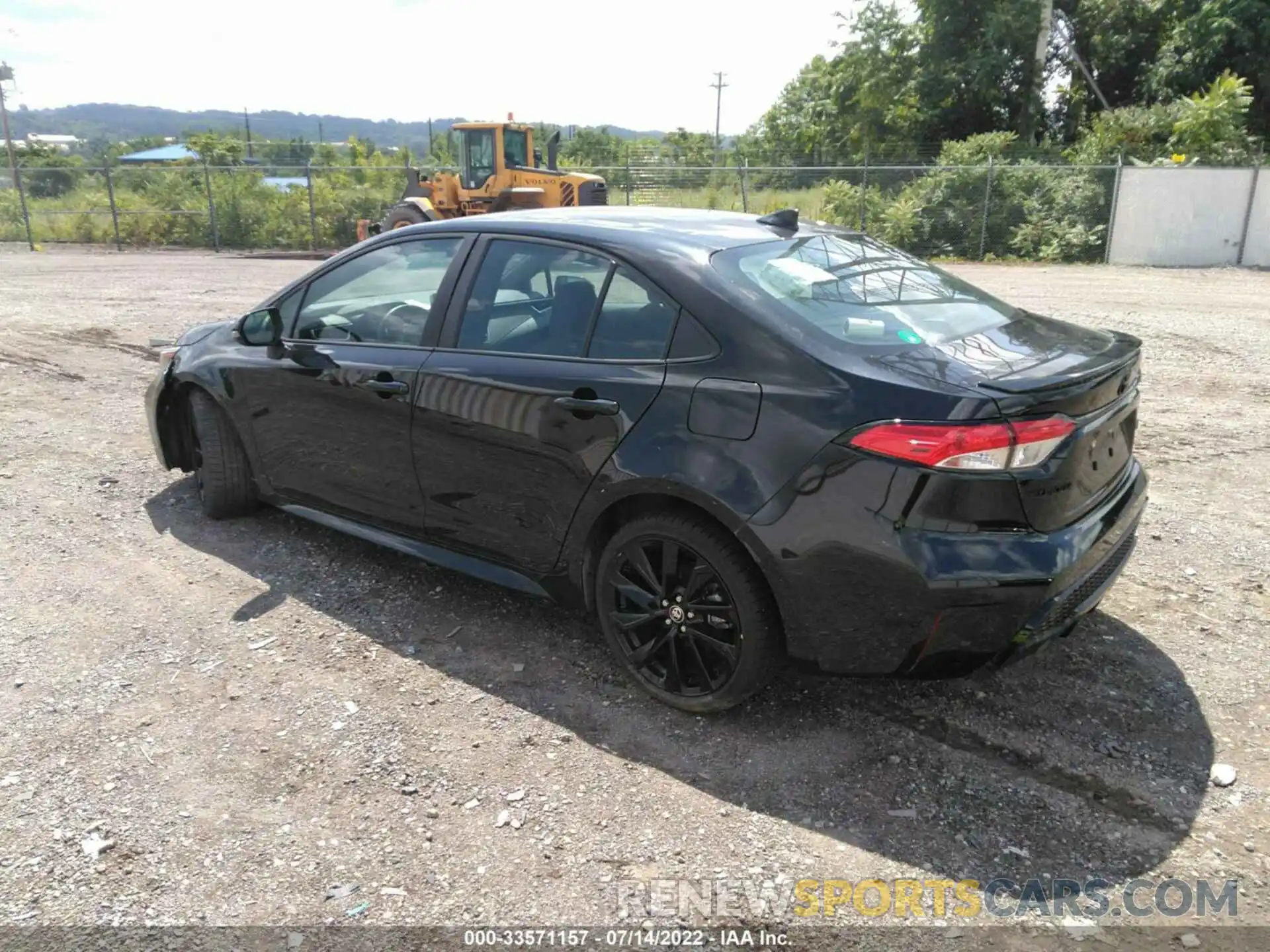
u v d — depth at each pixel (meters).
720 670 3.11
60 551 4.55
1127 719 3.16
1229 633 3.73
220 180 26.55
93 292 14.25
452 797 2.81
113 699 3.31
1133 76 28.72
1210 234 18.55
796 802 2.79
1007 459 2.60
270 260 21.36
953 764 2.95
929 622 2.70
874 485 2.67
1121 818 2.71
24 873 2.50
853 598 2.77
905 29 29.58
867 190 22.11
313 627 3.83
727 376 2.94
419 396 3.71
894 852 2.59
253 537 4.73
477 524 3.67
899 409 2.66
